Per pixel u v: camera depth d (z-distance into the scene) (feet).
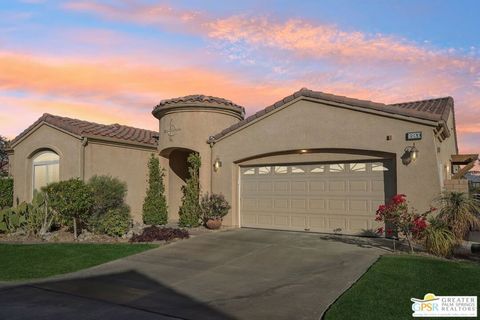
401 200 33.40
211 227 48.01
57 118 54.65
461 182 41.27
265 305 21.65
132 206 55.11
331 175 43.73
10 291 24.71
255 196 49.08
